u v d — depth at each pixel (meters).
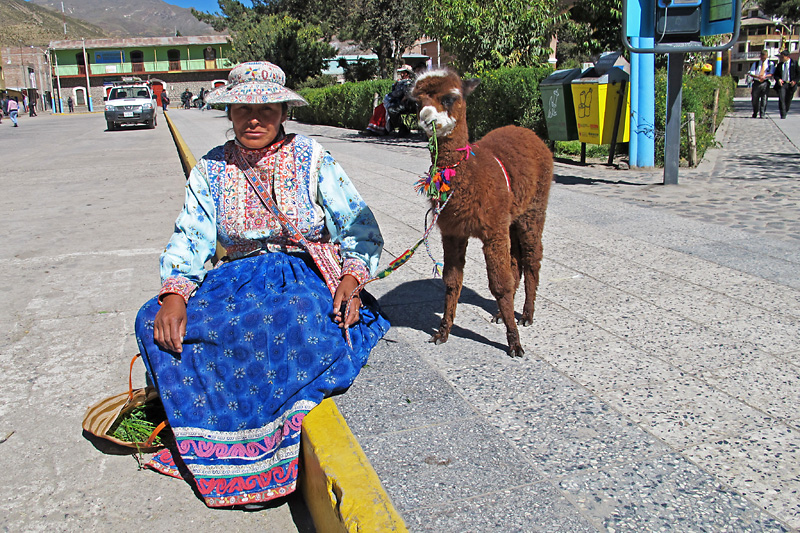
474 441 2.74
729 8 7.75
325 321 2.84
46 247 6.90
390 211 7.60
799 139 13.97
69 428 3.30
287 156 3.05
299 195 3.08
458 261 3.72
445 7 13.89
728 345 3.65
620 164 10.95
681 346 3.66
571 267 5.25
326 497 2.38
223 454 2.68
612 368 3.41
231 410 2.71
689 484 2.42
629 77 10.26
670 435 2.76
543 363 3.50
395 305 4.54
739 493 2.37
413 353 3.68
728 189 8.44
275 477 2.66
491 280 3.54
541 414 2.95
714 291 4.55
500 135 3.96
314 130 21.47
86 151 17.30
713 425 2.82
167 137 21.50
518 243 4.08
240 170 3.04
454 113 3.31
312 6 40.00
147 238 7.23
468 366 3.49
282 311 2.74
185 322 2.73
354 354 3.01
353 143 16.27
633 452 2.64
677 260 5.31
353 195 3.16
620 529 2.19
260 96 2.88
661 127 10.60
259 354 2.70
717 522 2.21
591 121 10.50
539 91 12.26
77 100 69.50
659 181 9.20
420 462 2.59
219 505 2.65
